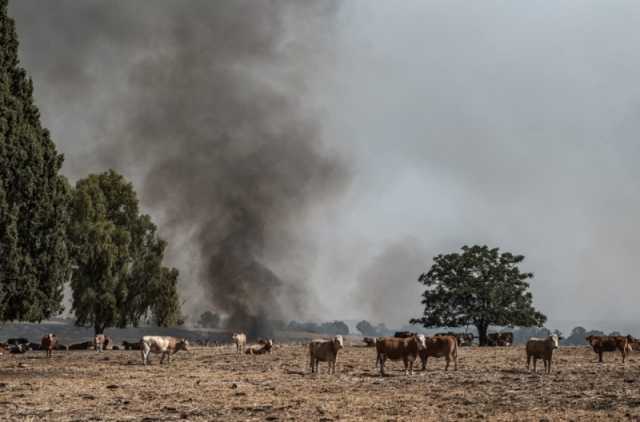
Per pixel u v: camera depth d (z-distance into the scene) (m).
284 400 28.64
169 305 99.31
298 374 41.69
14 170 46.09
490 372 39.59
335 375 40.25
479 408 25.83
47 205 48.50
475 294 96.56
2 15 48.56
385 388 32.97
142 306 98.75
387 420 23.16
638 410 24.39
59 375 42.22
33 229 47.69
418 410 25.48
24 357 64.00
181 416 24.73
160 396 30.53
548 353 38.91
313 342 42.25
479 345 98.06
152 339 52.94
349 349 72.69
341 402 27.73
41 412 25.86
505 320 95.81
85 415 25.22
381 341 39.69
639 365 43.59
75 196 93.81
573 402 26.64
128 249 97.25
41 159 48.03
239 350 69.69
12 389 33.31
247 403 28.02
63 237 50.69
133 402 28.69
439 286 101.38
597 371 38.91
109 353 71.56
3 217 44.50
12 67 49.28
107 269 91.88
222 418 24.28
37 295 48.09
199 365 51.44
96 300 91.06
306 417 24.12
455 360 41.34
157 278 99.00
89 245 91.44
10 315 47.78
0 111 45.53
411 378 37.22
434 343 41.06
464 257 100.62
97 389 33.47
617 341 47.56
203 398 29.69
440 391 31.23
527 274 99.50
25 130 47.25
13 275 45.81
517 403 26.83
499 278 99.00
